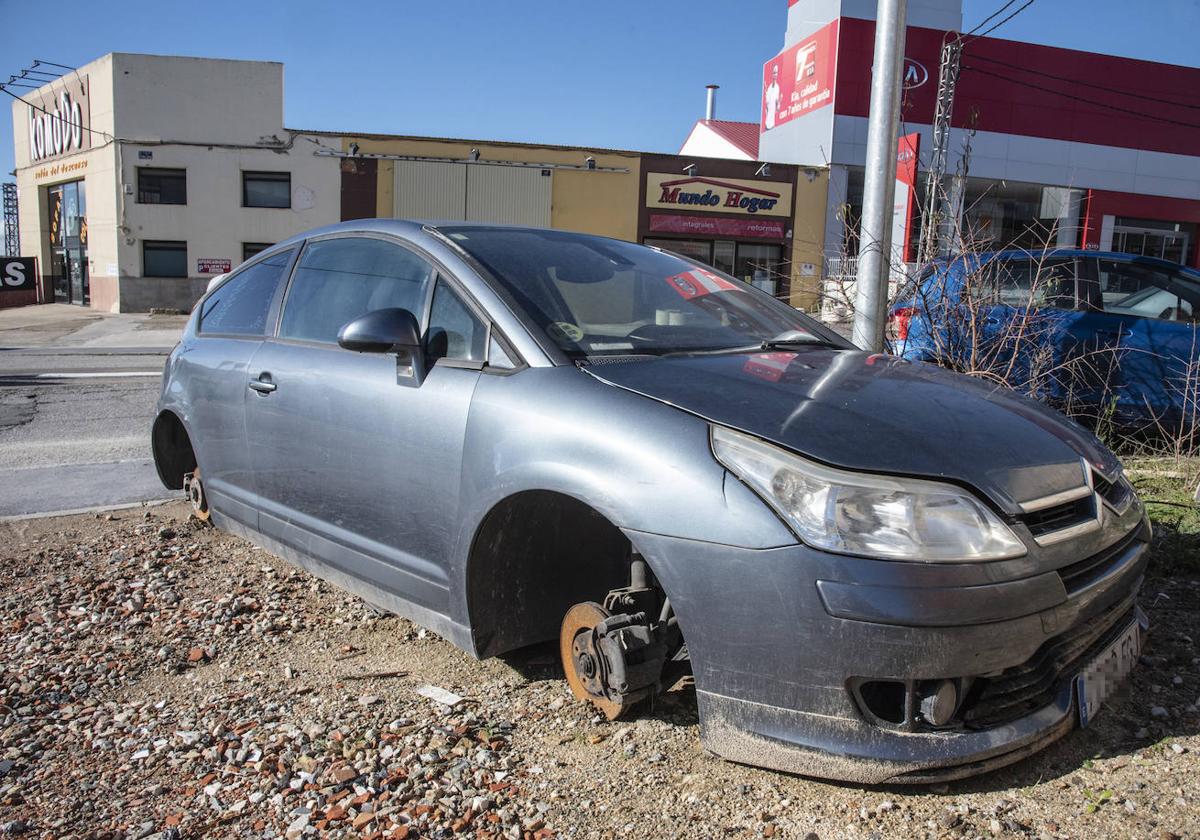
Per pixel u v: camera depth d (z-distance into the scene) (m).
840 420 2.36
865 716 2.14
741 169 32.16
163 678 3.22
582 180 31.44
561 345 2.79
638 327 3.09
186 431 4.53
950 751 2.12
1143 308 6.49
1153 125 34.94
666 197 31.89
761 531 2.16
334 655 3.39
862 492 2.13
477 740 2.70
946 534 2.11
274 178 30.48
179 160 29.94
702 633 2.26
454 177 30.86
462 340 2.99
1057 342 6.35
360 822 2.29
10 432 8.31
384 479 3.10
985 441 2.38
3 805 2.44
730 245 32.84
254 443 3.82
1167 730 2.62
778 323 3.53
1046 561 2.21
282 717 2.89
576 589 3.04
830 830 2.20
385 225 3.57
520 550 2.86
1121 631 2.59
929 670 2.07
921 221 6.51
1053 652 2.30
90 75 30.84
